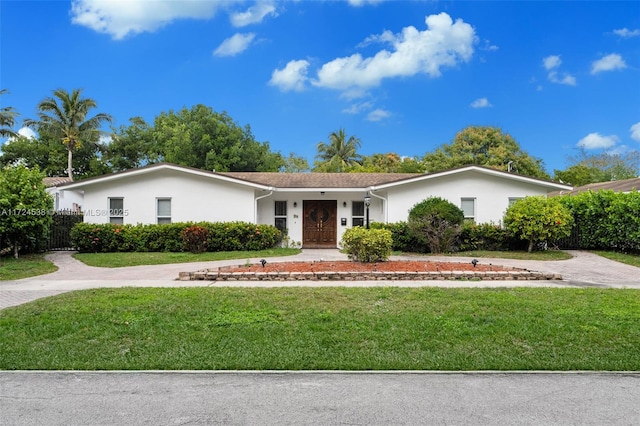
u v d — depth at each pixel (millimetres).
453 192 17047
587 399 3703
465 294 7645
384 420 3312
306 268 10359
